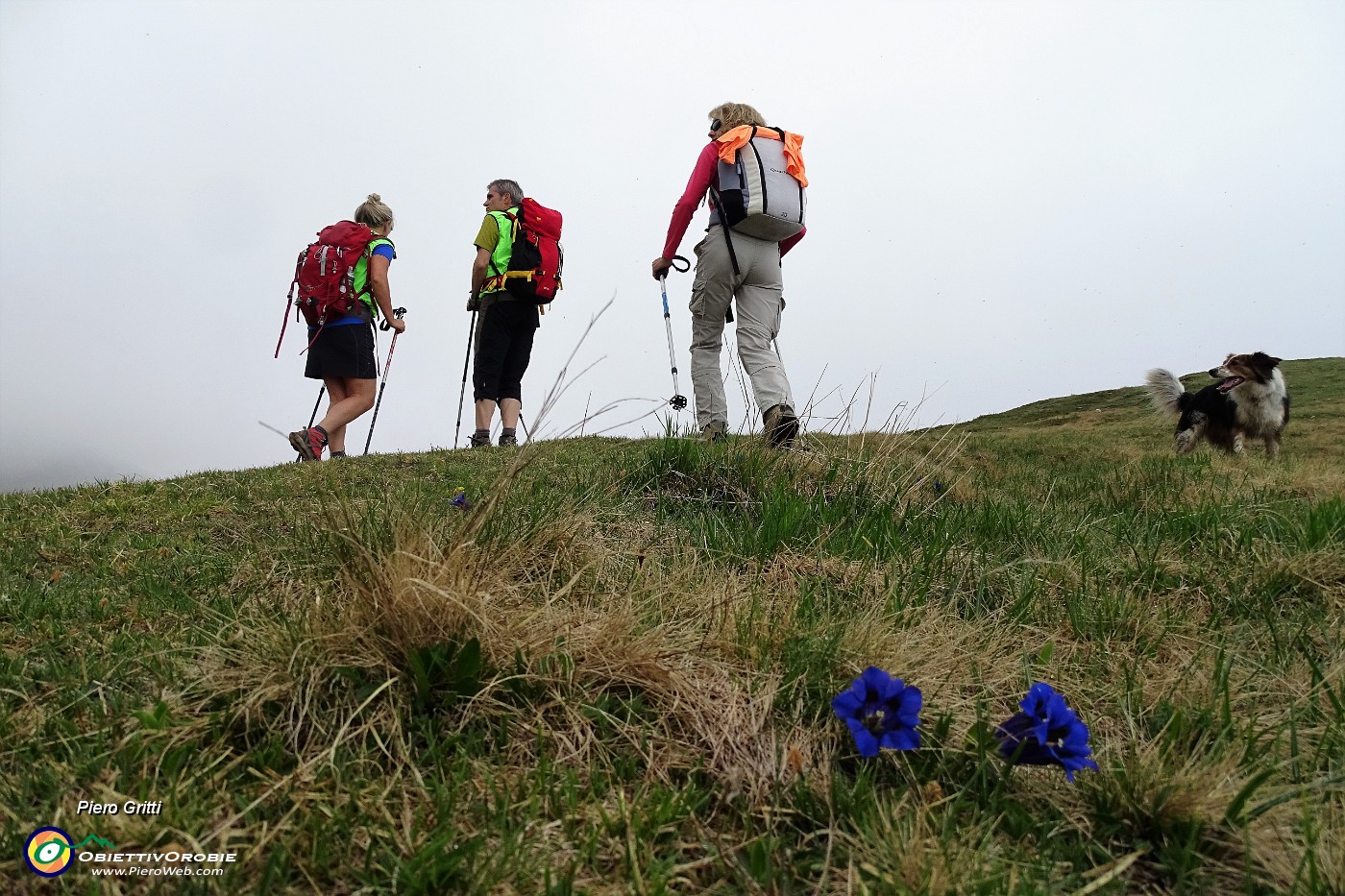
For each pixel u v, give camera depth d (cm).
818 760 187
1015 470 670
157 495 413
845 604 265
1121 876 157
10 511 392
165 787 161
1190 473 613
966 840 158
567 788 168
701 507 379
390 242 583
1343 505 399
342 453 588
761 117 532
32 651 226
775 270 535
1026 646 254
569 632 211
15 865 140
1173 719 194
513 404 654
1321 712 212
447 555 220
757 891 148
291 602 238
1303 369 2491
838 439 448
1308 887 146
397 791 165
